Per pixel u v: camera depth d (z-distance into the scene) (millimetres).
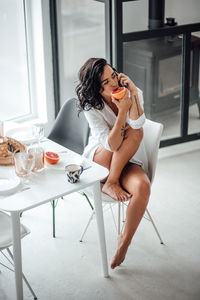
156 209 3416
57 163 2664
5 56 4012
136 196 2688
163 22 3885
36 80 4223
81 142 3184
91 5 3775
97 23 3791
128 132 2801
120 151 2775
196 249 2980
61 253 2955
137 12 3754
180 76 4188
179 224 3236
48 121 4305
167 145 4352
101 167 2621
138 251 2963
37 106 4324
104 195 2811
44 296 2605
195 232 3150
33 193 2373
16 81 4160
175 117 4336
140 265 2838
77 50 4012
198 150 4398
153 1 3779
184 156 4273
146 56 3961
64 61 4113
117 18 3637
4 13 3887
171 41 3998
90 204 3268
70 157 2734
